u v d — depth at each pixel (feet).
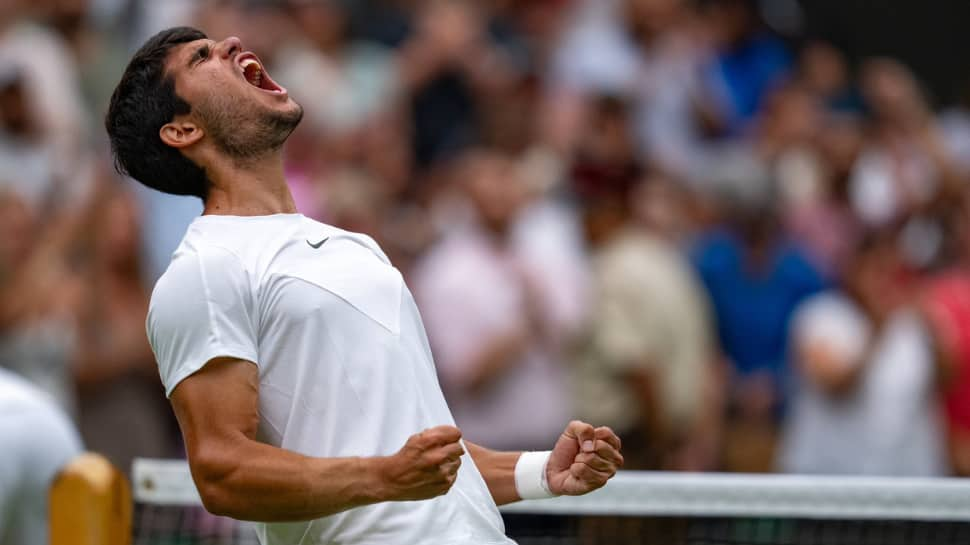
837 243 100.78
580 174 89.97
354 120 101.40
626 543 62.95
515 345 83.41
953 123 120.16
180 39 41.70
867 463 87.66
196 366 36.55
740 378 91.40
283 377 38.11
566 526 64.49
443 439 33.32
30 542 49.62
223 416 36.22
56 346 81.05
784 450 89.40
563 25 111.24
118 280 83.51
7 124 93.76
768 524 61.41
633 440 85.10
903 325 88.63
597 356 85.20
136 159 41.27
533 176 95.71
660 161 102.58
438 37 105.09
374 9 110.73
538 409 83.76
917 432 88.12
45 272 82.33
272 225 39.52
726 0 114.01
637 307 85.56
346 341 38.32
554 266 85.76
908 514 49.44
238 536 57.16
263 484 34.63
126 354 81.66
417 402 38.65
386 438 37.86
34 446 49.32
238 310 37.50
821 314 88.79
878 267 88.74
